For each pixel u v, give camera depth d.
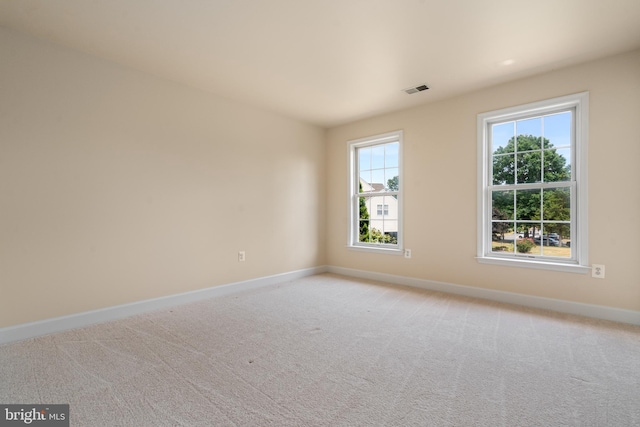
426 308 3.04
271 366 1.92
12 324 2.27
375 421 1.41
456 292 3.55
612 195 2.66
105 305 2.71
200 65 2.84
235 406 1.52
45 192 2.41
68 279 2.52
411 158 3.93
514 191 3.26
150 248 2.99
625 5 1.99
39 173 2.38
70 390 1.65
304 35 2.36
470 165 3.45
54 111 2.45
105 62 2.72
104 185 2.71
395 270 4.10
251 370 1.87
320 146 4.83
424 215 3.81
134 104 2.89
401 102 3.76
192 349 2.15
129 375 1.80
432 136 3.74
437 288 3.70
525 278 3.11
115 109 2.77
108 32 2.31
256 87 3.33
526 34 2.33
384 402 1.56
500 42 2.45
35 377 1.77
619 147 2.63
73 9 2.03
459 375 1.81
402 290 3.73
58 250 2.47
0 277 2.23
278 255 4.20
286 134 4.31
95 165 2.66
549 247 3.05
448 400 1.57
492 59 2.72
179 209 3.21
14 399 1.57
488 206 3.40
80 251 2.58
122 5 2.00
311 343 2.25
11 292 2.27
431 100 3.69
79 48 2.54
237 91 3.44
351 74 3.01
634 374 1.81
